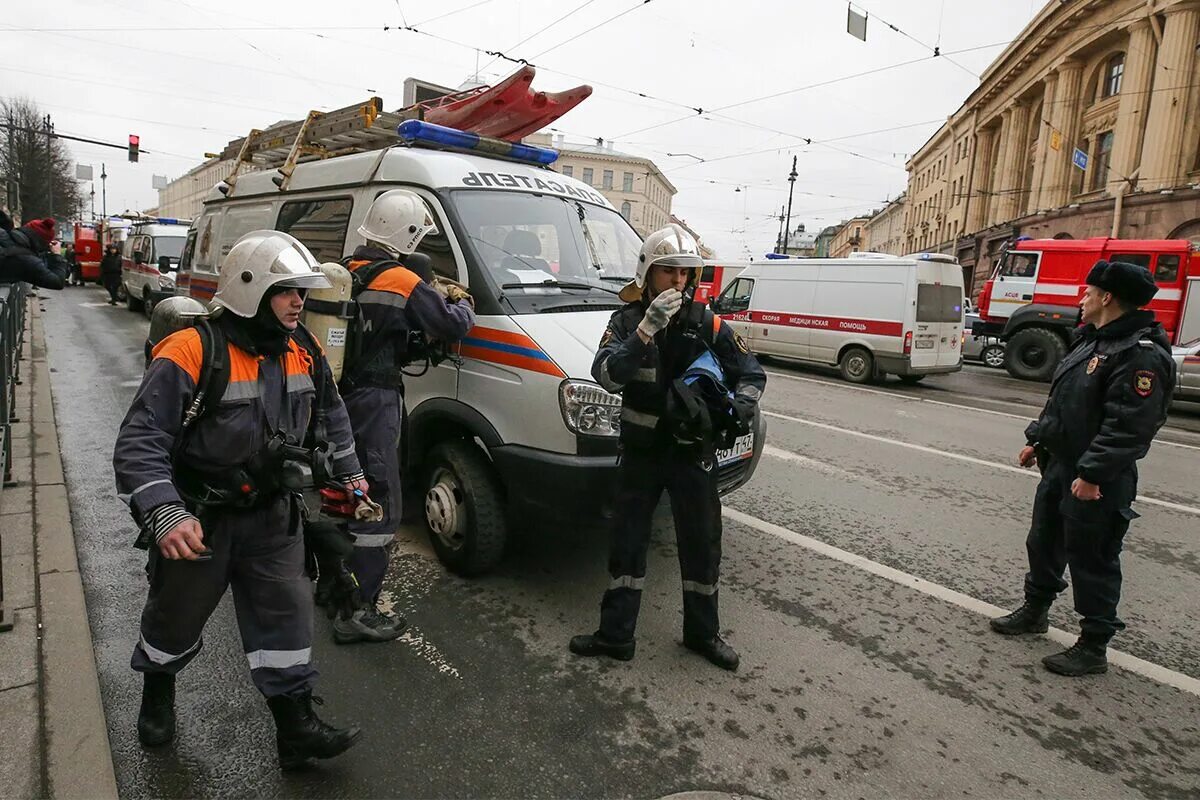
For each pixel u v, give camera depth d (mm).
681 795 2395
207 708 2742
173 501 1985
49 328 13109
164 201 108125
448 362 3834
